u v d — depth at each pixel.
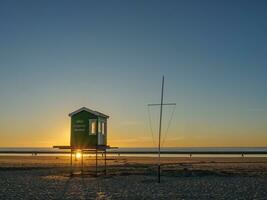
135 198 26.55
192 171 52.38
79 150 43.78
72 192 29.50
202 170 54.88
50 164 73.94
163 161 91.75
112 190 30.83
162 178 41.94
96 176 43.59
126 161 91.19
